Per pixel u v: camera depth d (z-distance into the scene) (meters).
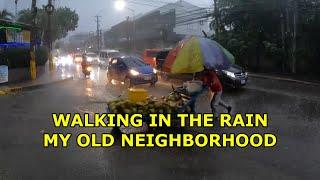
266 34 36.38
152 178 7.06
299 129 11.05
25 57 25.45
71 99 16.75
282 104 15.77
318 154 8.56
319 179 7.02
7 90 19.22
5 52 24.00
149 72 21.38
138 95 10.53
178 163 7.91
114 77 22.77
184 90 11.73
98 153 8.59
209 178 7.07
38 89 20.94
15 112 13.41
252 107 14.97
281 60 33.75
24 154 8.48
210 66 11.40
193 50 11.41
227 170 7.50
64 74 30.30
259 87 22.27
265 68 35.38
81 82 24.92
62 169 7.54
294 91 20.39
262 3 34.81
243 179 7.02
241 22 38.91
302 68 31.20
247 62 37.19
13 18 41.28
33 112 13.41
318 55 30.38
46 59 30.69
